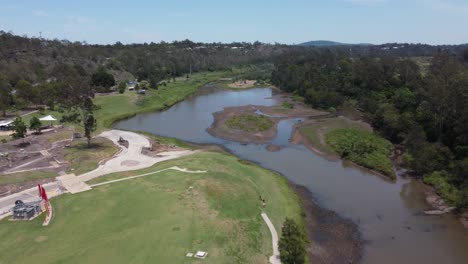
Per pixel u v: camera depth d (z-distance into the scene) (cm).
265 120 11425
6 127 9456
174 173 6594
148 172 6694
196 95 17738
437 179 6769
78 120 8475
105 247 4241
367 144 8612
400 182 7019
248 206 5469
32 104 12281
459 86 7862
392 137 9694
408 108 10412
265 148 9081
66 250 4181
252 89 19700
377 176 7325
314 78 16575
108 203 5347
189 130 10750
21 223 4784
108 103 13338
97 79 15638
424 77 12306
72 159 7294
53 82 13662
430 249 4769
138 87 16100
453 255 4647
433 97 8569
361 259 4506
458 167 6638
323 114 13125
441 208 5919
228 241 4478
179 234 4528
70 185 6038
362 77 14488
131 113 12738
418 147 7856
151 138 9362
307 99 15038
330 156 8506
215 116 12500
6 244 4294
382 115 10294
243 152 8731
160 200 5400
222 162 7425
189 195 5584
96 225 4728
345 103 13950
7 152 7544
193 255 4144
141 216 4950
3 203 5362
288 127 11144
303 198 6206
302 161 8169
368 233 5125
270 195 6050
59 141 8581
